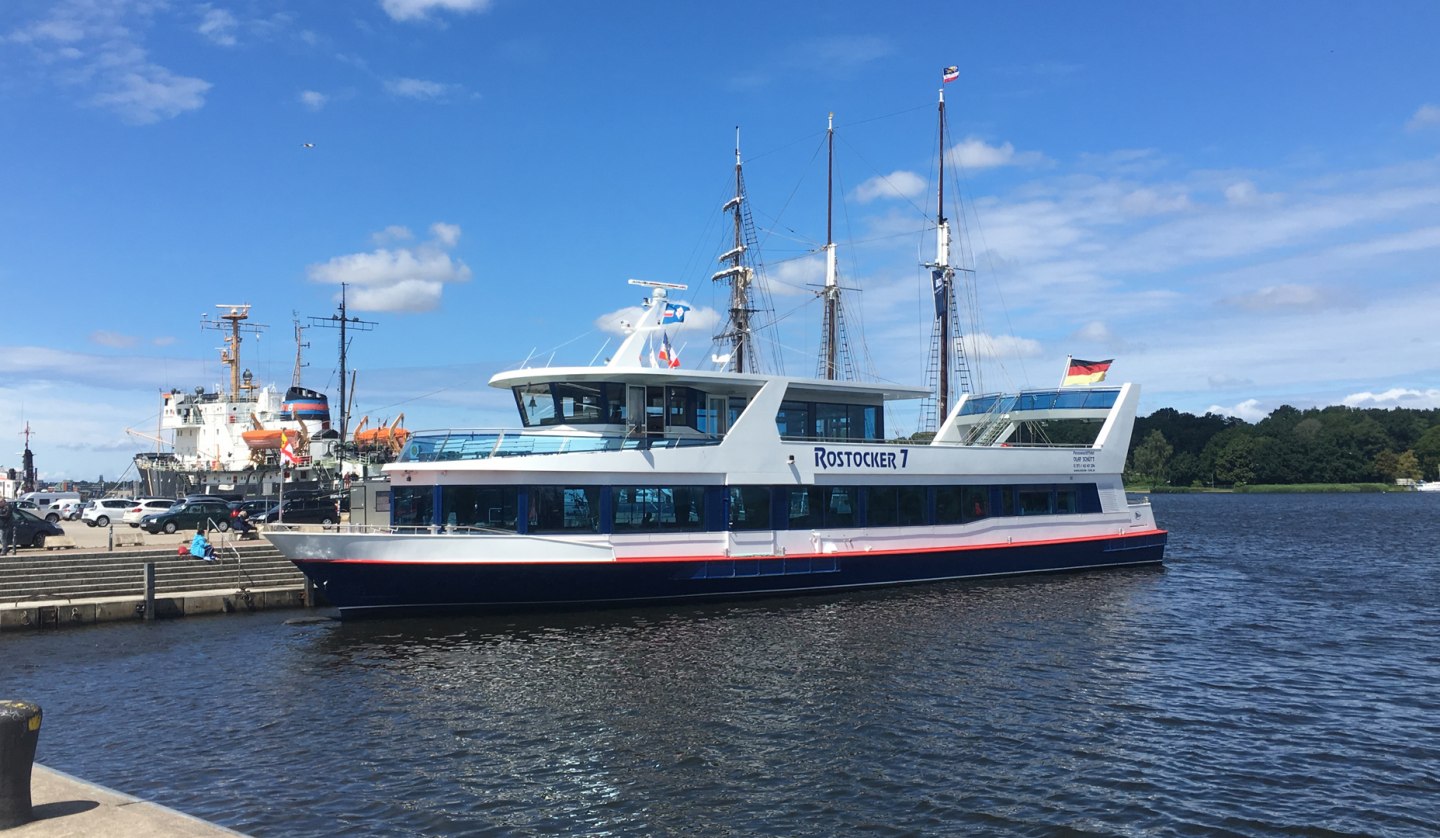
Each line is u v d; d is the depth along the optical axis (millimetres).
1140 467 178625
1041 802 14586
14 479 97938
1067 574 39875
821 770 15938
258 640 27016
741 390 33688
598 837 13359
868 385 35594
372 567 27562
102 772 15969
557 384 31766
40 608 28922
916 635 26641
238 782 15477
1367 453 172250
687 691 20750
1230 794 14992
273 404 75750
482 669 22859
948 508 36438
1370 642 26938
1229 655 24922
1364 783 15523
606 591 29641
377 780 15555
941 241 48719
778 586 32219
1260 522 87875
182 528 46781
